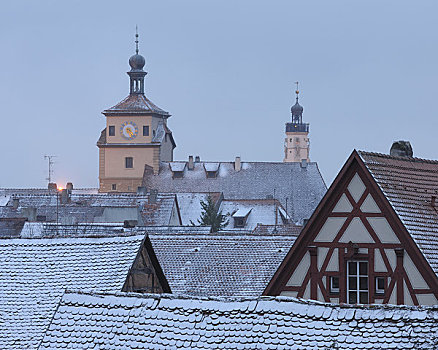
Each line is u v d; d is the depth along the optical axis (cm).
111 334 3828
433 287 4553
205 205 19300
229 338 3612
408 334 3394
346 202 4766
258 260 7394
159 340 3719
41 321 5075
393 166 4934
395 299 4634
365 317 3481
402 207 4716
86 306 3962
